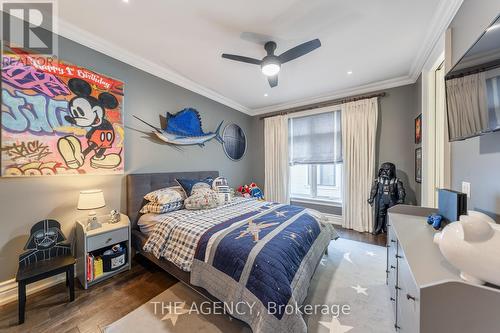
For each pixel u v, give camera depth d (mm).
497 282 746
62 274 1994
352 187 3631
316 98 4012
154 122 2861
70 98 2043
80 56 2125
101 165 2271
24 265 1679
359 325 1480
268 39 2211
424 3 1710
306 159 4211
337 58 2607
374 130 3408
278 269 1331
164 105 2992
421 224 1568
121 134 2453
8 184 1722
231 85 3473
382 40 2232
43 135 1875
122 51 2412
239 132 4574
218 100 3988
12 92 1716
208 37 2191
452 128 1444
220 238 1641
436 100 2480
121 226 2135
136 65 2619
